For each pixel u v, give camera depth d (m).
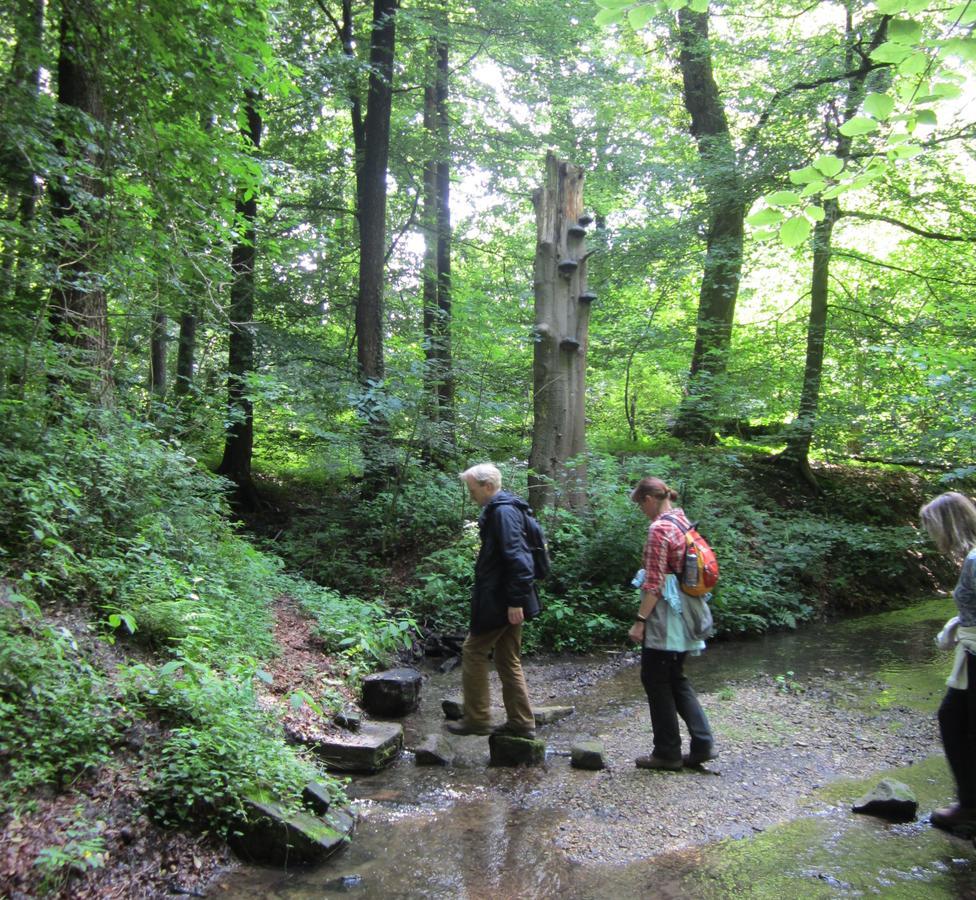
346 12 13.45
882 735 5.20
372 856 3.58
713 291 14.70
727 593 8.77
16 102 5.58
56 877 2.89
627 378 16.28
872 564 11.01
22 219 6.03
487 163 14.94
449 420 11.23
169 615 4.87
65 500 4.92
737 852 3.58
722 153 12.97
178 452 6.68
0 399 5.26
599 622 8.12
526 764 4.80
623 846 3.66
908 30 2.54
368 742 4.76
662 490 4.83
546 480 9.59
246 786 3.65
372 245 12.13
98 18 5.72
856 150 11.05
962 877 3.32
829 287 15.62
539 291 9.97
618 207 16.77
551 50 12.99
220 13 5.73
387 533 10.02
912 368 11.78
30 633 4.03
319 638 6.58
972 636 3.67
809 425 12.80
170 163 6.34
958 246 12.98
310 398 11.64
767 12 14.51
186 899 3.14
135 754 3.68
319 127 14.52
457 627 8.07
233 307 11.89
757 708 5.84
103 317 6.60
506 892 3.26
